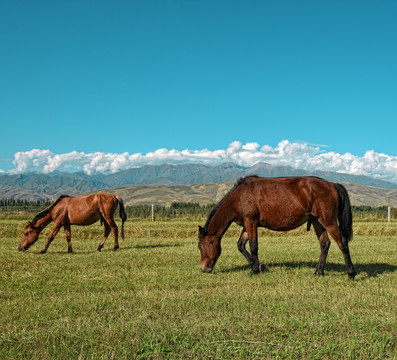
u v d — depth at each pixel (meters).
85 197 15.21
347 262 8.99
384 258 12.74
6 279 9.17
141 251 14.67
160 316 5.70
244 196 9.69
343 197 9.29
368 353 4.32
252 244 9.67
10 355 4.27
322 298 6.84
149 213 35.88
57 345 4.57
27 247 15.13
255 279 8.90
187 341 4.64
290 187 9.33
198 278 9.14
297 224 9.47
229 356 4.24
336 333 4.95
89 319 5.54
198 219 32.84
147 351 4.31
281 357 4.24
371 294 7.29
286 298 6.82
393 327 5.16
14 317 5.76
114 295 7.20
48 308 6.27
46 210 15.01
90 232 21.89
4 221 27.27
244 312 5.89
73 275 9.67
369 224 29.06
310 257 13.05
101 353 4.29
